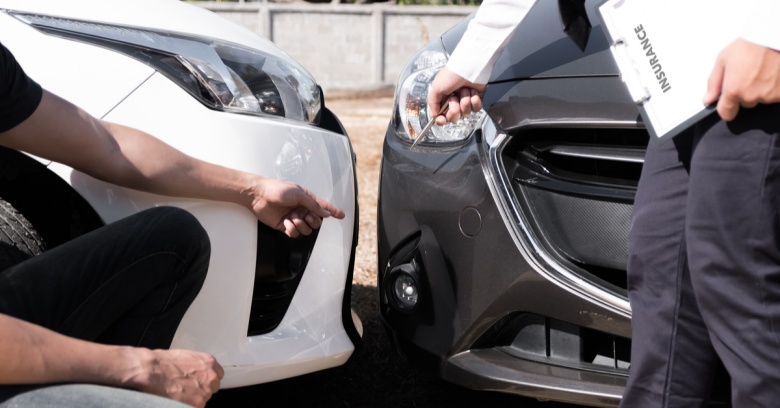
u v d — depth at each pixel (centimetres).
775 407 153
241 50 217
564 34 228
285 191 202
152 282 177
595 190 209
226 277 200
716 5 153
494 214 217
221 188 197
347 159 229
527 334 222
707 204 153
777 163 146
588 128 209
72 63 195
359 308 312
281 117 215
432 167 230
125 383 158
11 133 180
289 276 213
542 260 212
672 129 155
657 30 159
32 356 149
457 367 226
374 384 263
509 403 255
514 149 218
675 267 164
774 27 139
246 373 208
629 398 175
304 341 217
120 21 206
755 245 150
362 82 1374
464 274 222
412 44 1376
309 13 1359
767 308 151
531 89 218
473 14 265
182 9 230
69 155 186
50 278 168
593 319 208
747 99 143
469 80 212
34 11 201
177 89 200
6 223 188
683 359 167
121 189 194
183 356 165
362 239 393
